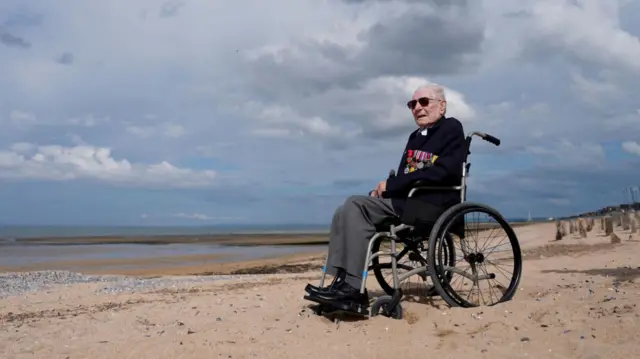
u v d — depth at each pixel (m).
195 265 18.05
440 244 3.97
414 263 5.21
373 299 4.65
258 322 4.18
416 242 4.21
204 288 7.57
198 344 3.58
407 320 3.97
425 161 4.07
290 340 3.58
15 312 5.78
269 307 5.00
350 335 3.63
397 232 4.11
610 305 3.84
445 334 3.56
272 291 6.32
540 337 3.35
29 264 18.94
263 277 9.73
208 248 31.28
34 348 3.85
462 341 3.37
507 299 4.33
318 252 26.12
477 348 3.23
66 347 3.80
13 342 4.06
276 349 3.40
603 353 2.97
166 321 4.66
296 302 5.19
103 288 8.65
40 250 28.77
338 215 3.99
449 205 4.07
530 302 4.11
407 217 3.96
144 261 20.19
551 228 24.73
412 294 4.76
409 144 4.32
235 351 3.39
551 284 5.38
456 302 4.07
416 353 3.20
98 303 6.25
